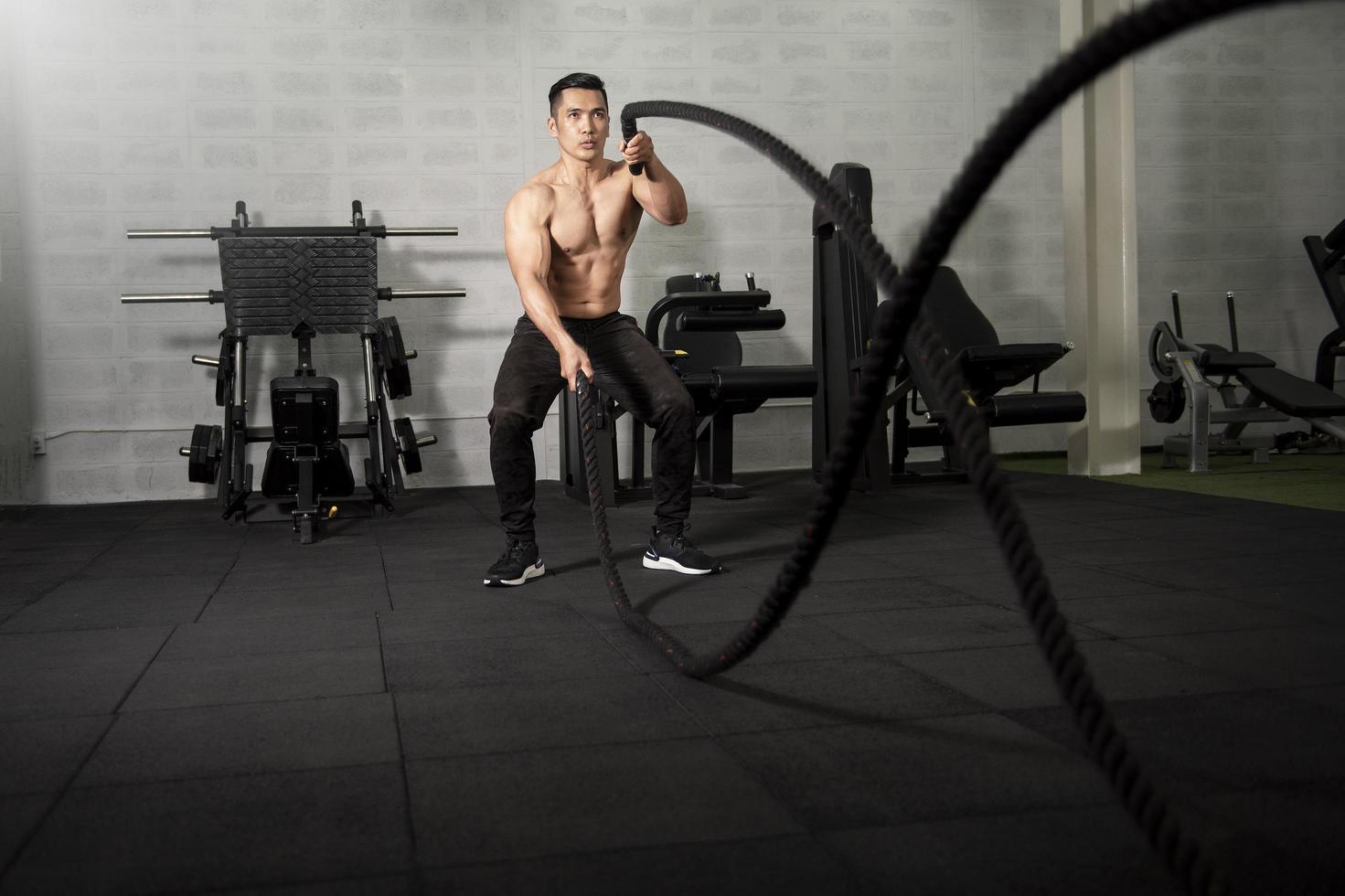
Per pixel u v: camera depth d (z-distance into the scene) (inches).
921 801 55.5
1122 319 209.6
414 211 224.7
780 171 238.5
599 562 131.3
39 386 211.3
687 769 60.8
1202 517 154.6
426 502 201.0
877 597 106.3
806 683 77.6
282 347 220.4
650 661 85.0
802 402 242.4
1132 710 69.9
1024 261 249.6
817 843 50.6
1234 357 217.8
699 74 235.3
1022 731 66.1
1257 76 258.5
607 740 66.2
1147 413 263.1
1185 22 26.3
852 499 186.2
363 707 74.0
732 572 122.3
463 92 225.6
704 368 205.0
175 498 217.0
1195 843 32.6
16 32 208.7
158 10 213.2
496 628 97.7
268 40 217.6
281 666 85.6
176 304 215.5
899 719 69.2
